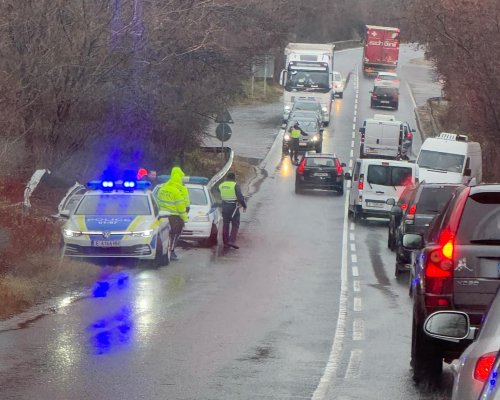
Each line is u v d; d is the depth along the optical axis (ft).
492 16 254.06
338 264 147.43
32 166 178.29
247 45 233.35
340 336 82.69
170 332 82.07
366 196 214.48
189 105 227.40
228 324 87.45
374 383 63.72
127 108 199.21
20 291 96.89
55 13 171.01
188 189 171.53
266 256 154.40
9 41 167.02
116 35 181.78
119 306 96.22
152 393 59.41
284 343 78.54
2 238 111.86
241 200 164.76
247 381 63.67
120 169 208.54
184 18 198.49
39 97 175.11
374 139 330.95
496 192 60.23
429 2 264.93
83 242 128.16
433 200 139.95
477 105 267.39
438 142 266.16
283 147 352.69
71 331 81.10
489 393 26.84
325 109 415.03
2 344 74.90
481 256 59.67
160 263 134.92
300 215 226.17
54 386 60.85
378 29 609.83
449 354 61.52
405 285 123.75
